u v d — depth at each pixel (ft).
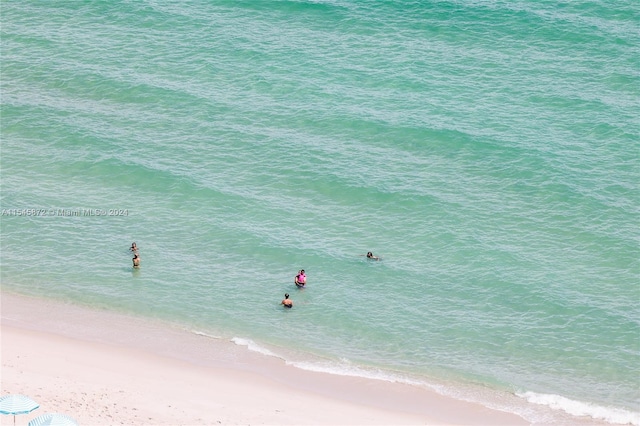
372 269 319.27
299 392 258.98
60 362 260.62
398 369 274.98
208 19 466.70
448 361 279.69
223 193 354.95
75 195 352.69
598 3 484.33
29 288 303.27
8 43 445.37
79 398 236.63
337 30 461.37
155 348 276.41
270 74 426.92
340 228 339.57
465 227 339.77
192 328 288.92
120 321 289.74
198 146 382.01
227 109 404.16
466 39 455.22
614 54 443.32
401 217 345.10
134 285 307.58
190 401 245.45
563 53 444.96
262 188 359.05
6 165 368.07
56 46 444.14
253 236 333.21
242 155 376.89
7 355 261.24
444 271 318.86
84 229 334.24
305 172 367.66
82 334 280.31
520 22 467.11
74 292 302.66
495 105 408.67
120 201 350.23
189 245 328.29
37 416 222.07
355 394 261.03
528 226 341.00
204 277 312.91
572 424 254.27
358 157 377.30
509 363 279.90
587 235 336.08
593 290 310.45
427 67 433.89
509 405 261.24
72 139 384.06
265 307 300.61
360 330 291.58
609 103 409.69
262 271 317.01
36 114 398.62
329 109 404.16
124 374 258.16
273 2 482.69
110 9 473.26
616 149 381.19
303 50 444.55
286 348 282.15
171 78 424.05
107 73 425.69
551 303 304.09
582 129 393.50
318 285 311.06
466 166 372.38
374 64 435.53
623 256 325.83
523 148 380.99
